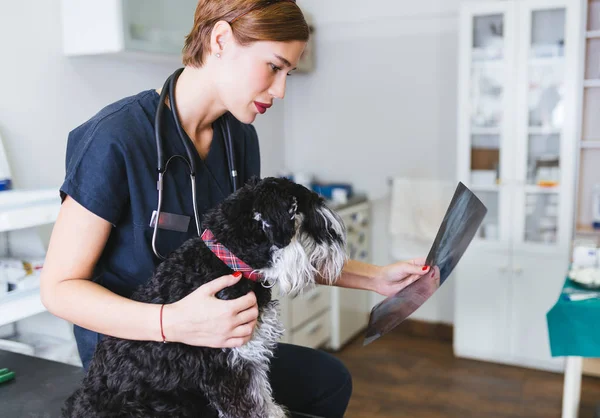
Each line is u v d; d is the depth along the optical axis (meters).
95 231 0.97
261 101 1.01
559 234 2.97
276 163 3.86
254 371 0.91
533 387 2.85
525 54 2.93
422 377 2.98
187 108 1.08
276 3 0.94
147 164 1.03
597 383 2.88
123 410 0.87
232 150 1.19
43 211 1.62
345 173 3.81
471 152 3.16
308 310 3.09
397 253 3.48
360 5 3.57
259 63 0.96
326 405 1.22
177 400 0.88
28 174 2.10
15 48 2.02
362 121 3.70
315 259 0.96
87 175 0.96
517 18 2.92
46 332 1.93
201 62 1.04
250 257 0.90
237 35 0.95
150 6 2.19
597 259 2.36
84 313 0.90
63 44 2.20
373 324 1.11
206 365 0.88
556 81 2.93
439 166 3.49
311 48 3.71
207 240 0.94
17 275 1.65
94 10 2.08
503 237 3.08
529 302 3.05
